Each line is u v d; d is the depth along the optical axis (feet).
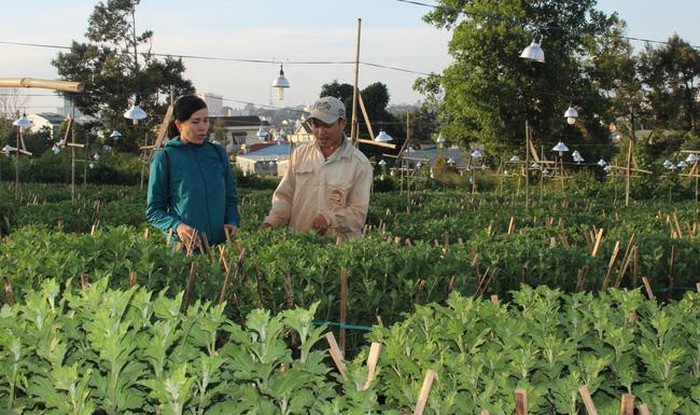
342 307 15.65
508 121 151.33
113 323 9.32
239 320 16.66
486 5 145.59
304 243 20.53
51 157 124.88
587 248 22.86
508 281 20.26
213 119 264.52
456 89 147.74
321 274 16.67
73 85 25.43
